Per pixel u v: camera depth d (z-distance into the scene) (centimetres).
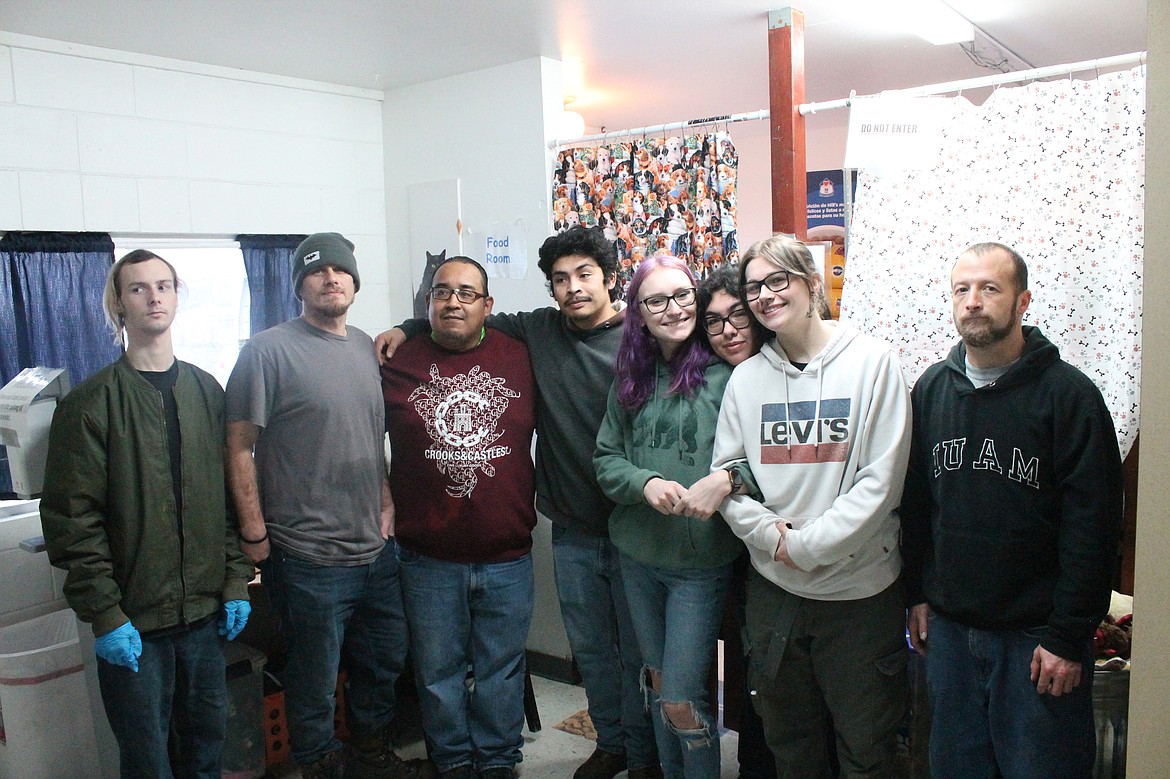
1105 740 217
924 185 238
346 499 235
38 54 277
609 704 255
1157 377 134
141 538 204
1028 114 223
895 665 191
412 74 343
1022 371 174
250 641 304
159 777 213
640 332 220
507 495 243
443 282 238
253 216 333
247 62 317
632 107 448
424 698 251
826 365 191
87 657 247
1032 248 226
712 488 194
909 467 196
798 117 278
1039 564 174
